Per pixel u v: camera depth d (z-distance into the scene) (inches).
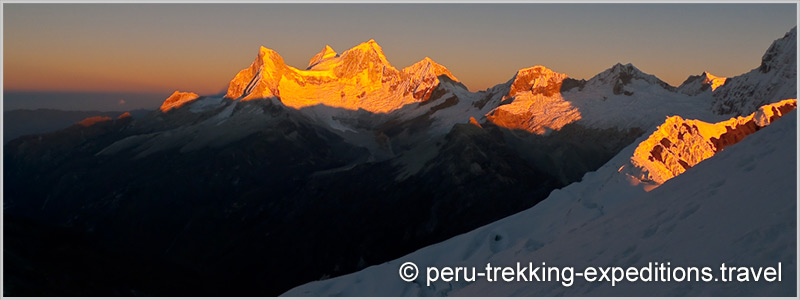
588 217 1016.2
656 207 772.0
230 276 6973.4
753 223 572.7
